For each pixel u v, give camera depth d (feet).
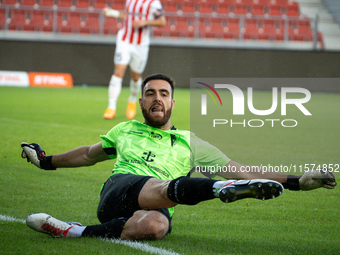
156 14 85.71
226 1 202.59
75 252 22.43
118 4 189.37
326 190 39.45
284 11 206.59
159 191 23.57
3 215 29.63
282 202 35.37
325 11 207.82
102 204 25.39
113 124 77.97
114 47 157.07
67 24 181.47
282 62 160.15
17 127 70.28
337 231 28.02
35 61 152.87
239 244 24.90
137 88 87.56
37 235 25.43
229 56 158.92
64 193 36.42
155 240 24.38
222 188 21.22
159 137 27.94
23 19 178.19
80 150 29.94
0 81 150.30
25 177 41.29
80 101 114.32
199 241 25.20
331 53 161.38
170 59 157.38
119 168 27.27
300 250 24.08
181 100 123.85
